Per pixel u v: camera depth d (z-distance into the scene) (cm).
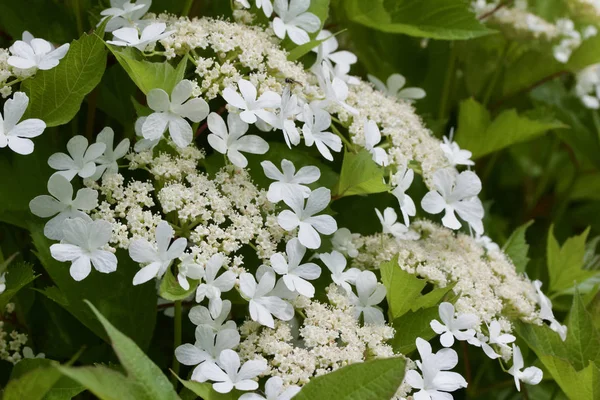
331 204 51
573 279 54
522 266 53
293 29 48
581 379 46
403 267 48
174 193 44
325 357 44
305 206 46
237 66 47
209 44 47
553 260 55
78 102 45
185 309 50
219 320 44
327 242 48
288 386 43
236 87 46
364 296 46
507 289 49
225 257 44
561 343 49
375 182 46
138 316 46
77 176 46
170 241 45
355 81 51
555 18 65
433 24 54
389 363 41
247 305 47
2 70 45
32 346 47
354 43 57
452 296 48
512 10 61
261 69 47
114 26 47
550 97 65
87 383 39
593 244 57
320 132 47
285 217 45
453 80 61
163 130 44
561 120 63
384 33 58
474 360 55
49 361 44
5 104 44
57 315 48
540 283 52
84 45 45
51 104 45
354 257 48
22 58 45
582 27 65
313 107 47
